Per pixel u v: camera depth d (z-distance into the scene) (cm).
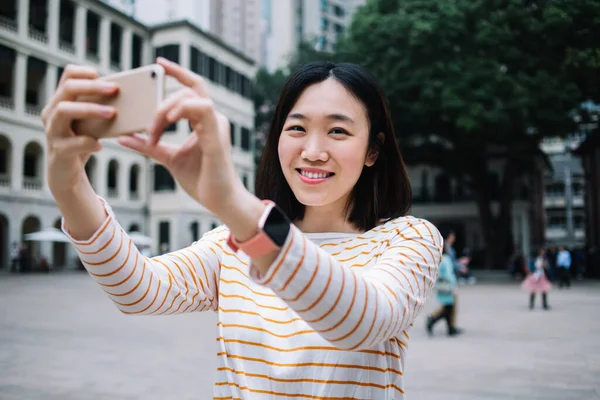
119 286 112
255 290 129
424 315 1181
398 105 2062
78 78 81
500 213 2670
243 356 124
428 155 2572
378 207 146
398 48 2028
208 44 3198
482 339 843
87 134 82
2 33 2467
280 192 150
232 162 82
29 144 2720
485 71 1881
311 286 85
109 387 529
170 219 3156
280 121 138
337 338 90
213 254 142
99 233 106
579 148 3306
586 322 1034
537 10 1928
